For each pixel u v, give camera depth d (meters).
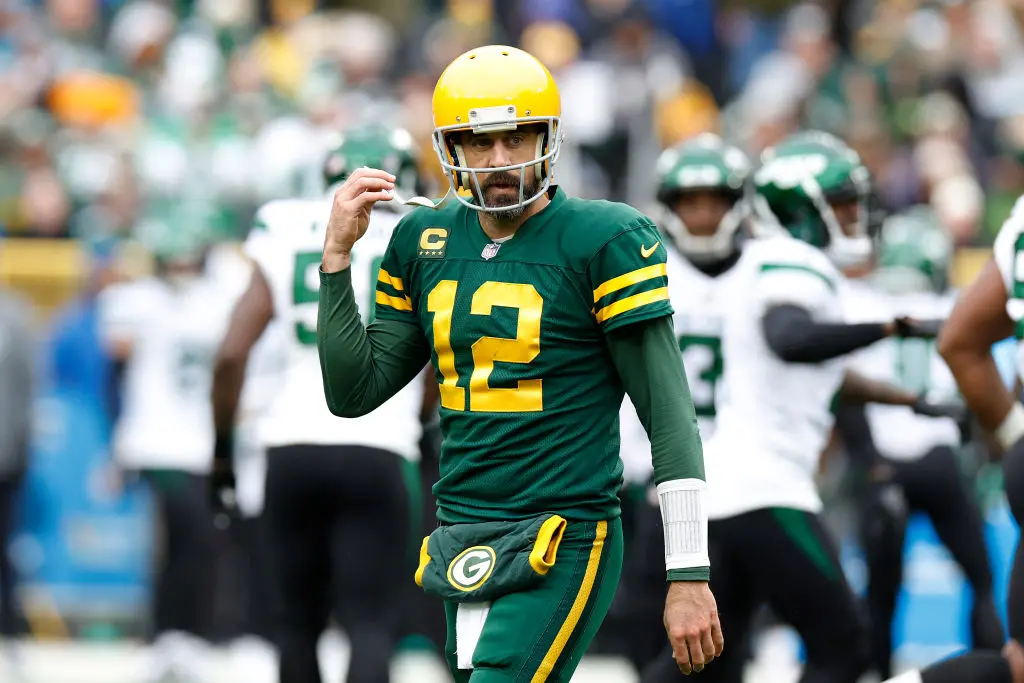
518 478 13.97
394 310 14.77
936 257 29.08
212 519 29.72
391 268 14.73
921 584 31.92
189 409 29.66
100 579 35.41
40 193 40.78
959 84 45.75
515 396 13.94
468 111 13.74
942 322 18.62
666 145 45.34
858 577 32.78
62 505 35.53
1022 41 47.47
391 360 14.67
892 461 25.72
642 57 44.78
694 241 20.48
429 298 14.30
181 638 29.45
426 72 47.72
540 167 13.98
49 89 43.53
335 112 42.78
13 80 43.25
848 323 18.91
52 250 39.19
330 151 21.50
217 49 46.00
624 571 24.89
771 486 19.39
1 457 31.58
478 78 13.78
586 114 43.91
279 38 48.72
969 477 31.39
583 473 13.98
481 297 14.01
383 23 52.56
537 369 13.90
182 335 29.72
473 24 47.69
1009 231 16.95
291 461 20.53
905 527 25.50
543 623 13.74
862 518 28.52
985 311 17.19
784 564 19.33
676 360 13.83
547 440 13.94
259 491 30.34
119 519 35.38
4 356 31.77
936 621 31.81
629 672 31.22
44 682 30.59
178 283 30.08
